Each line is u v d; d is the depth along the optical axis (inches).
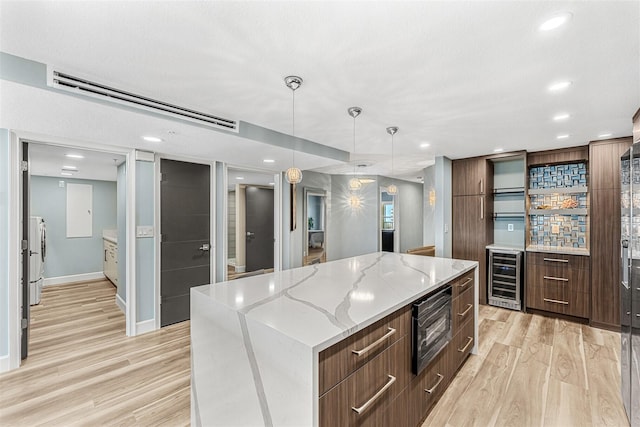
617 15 50.1
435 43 59.2
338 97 86.5
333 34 56.2
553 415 76.7
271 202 269.9
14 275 98.1
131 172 124.5
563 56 63.9
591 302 136.3
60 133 101.2
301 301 61.1
